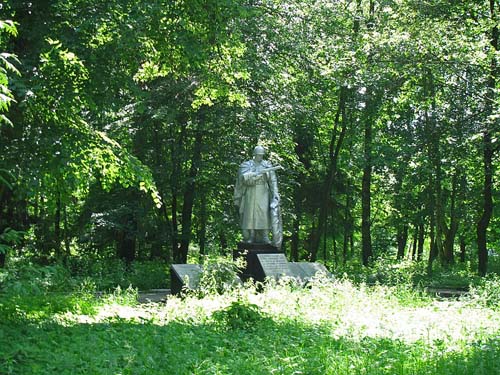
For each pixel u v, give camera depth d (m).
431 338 10.45
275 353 9.12
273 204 19.86
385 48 25.12
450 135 26.91
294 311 13.19
